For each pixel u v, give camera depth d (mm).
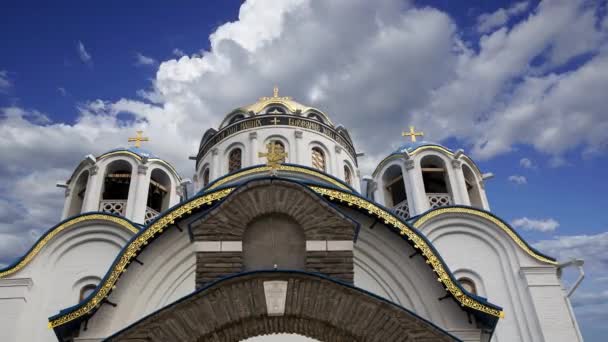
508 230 19734
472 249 19641
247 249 10117
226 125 26094
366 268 15219
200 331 8812
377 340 8906
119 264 13195
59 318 12375
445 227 19875
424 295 14578
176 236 14695
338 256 9977
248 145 23859
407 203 22125
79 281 19141
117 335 8680
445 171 22672
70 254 19609
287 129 24328
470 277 19156
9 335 17672
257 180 10500
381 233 15156
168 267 14711
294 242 10219
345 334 9062
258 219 10391
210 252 9875
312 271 9789
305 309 9148
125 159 23266
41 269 19250
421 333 8961
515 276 19031
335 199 14203
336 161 24594
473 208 20000
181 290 14742
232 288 9250
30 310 18422
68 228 19750
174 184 24453
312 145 24438
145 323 8805
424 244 13820
